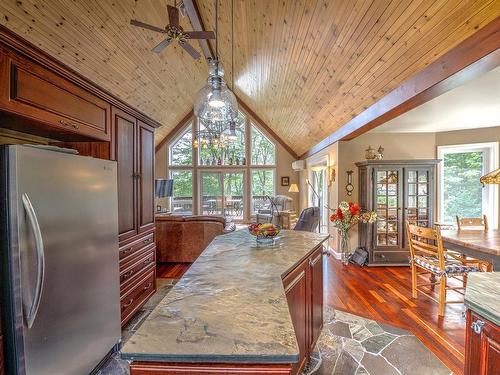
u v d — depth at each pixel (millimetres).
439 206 5047
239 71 5715
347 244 4566
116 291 2217
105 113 2314
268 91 5605
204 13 3834
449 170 5039
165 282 3875
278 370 846
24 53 1541
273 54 3951
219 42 4637
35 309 1410
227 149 8875
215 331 956
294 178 8898
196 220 4789
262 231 2283
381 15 2197
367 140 5066
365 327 2594
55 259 1562
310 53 3336
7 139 1933
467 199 4918
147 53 4523
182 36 2627
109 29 3557
